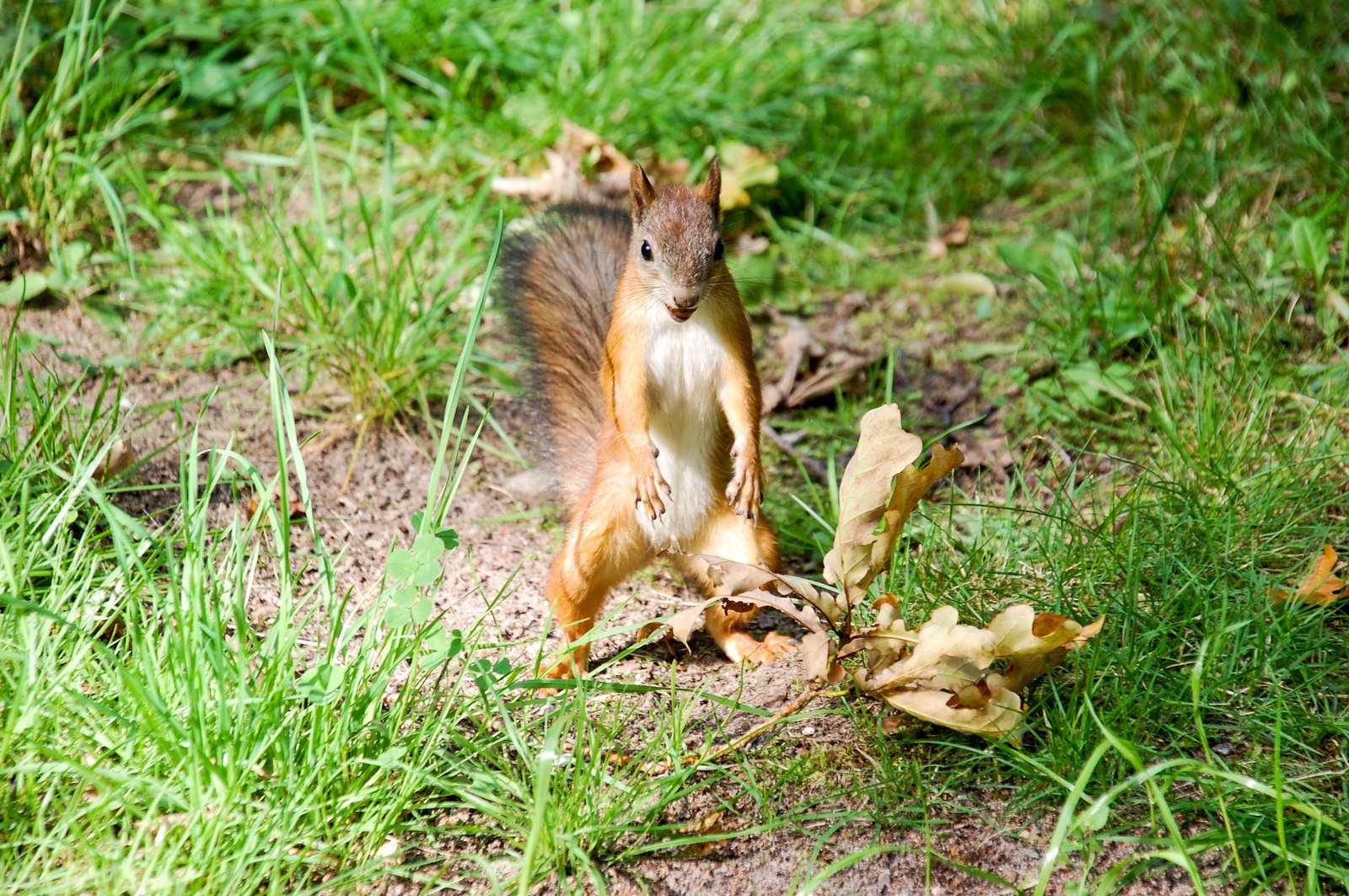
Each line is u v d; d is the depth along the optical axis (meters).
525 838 4.47
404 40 10.08
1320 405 6.83
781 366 8.23
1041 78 10.68
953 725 4.65
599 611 6.00
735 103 10.14
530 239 7.78
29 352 7.43
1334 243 8.65
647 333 5.88
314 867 4.39
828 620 5.06
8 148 8.90
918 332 8.49
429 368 7.59
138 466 6.64
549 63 10.15
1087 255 8.95
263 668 4.69
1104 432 7.41
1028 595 5.70
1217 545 5.95
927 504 6.70
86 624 4.94
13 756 4.45
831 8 12.16
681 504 6.12
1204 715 5.05
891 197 9.88
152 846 4.32
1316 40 10.62
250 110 9.91
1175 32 10.73
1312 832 4.41
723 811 4.68
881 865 4.41
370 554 6.33
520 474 7.24
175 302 8.01
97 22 8.57
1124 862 4.15
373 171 9.51
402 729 4.89
